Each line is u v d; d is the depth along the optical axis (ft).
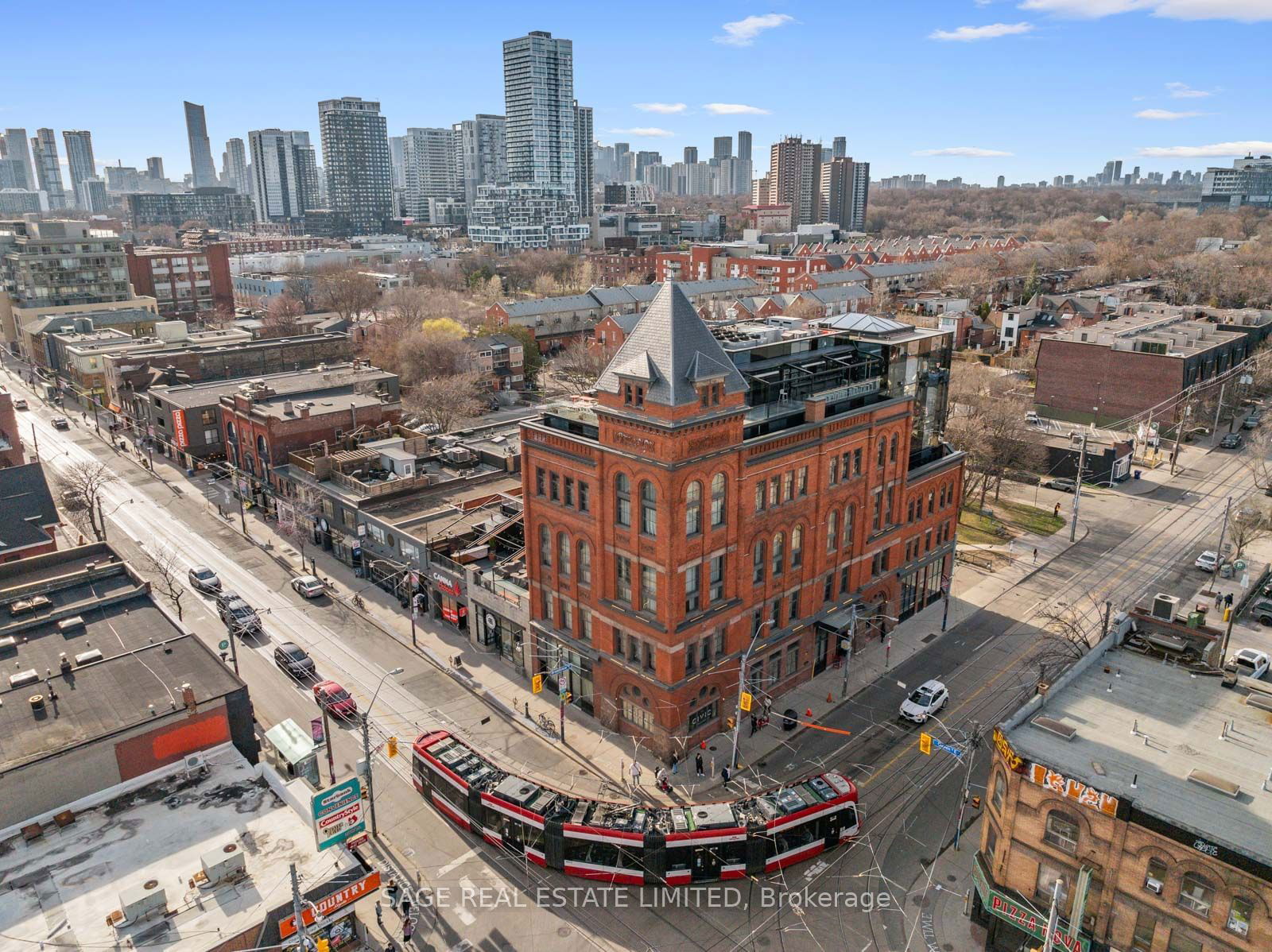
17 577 197.36
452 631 220.43
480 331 527.81
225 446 337.31
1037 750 121.70
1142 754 120.88
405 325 517.96
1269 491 314.35
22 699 144.05
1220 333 455.63
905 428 206.39
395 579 237.66
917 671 202.49
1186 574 254.88
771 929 129.80
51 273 561.43
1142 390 396.37
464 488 272.72
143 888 109.19
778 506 175.73
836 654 205.77
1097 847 111.14
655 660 162.09
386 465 276.00
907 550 219.82
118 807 129.80
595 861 137.69
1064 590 245.24
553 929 129.49
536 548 183.01
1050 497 322.14
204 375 419.33
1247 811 108.68
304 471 282.56
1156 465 357.20
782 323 391.86
